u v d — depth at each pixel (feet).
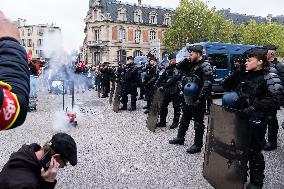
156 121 26.89
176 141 22.79
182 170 17.56
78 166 18.33
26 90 2.56
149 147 22.09
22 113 2.52
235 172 12.75
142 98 51.31
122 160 19.34
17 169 7.42
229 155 13.26
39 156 7.61
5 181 7.28
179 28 193.47
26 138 25.04
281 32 212.64
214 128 14.58
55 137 7.72
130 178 16.47
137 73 39.01
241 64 14.32
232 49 54.95
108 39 207.51
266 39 209.15
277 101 12.75
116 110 38.11
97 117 34.47
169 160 19.25
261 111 13.15
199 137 20.57
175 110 28.19
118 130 27.73
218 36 201.87
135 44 213.87
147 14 218.18
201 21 193.16
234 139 12.85
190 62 20.07
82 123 30.96
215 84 51.37
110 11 208.23
